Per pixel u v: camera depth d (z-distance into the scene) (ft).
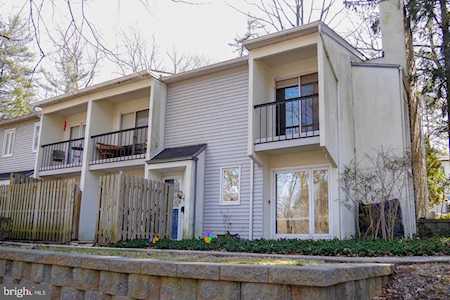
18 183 39.65
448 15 38.58
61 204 34.45
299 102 32.45
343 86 32.14
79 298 12.83
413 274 14.14
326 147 28.25
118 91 43.14
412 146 39.01
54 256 13.82
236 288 10.06
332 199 29.71
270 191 33.42
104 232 30.07
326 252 20.66
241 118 35.91
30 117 57.52
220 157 36.32
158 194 33.01
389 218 27.37
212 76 38.68
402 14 37.73
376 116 32.53
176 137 39.81
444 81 38.40
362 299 11.22
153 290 11.30
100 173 44.86
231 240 27.27
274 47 32.37
